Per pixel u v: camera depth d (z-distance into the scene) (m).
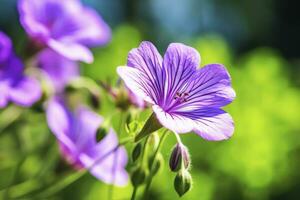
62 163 0.32
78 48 0.34
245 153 0.41
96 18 0.37
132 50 0.24
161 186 0.39
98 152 0.33
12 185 0.32
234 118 0.41
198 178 0.39
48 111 0.33
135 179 0.26
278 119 0.43
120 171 0.32
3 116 0.36
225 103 0.25
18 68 0.33
